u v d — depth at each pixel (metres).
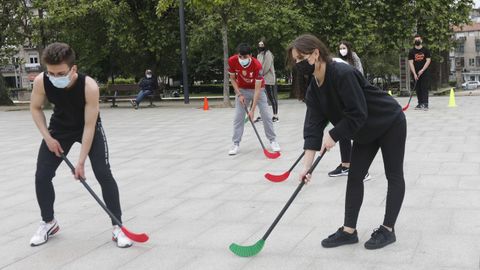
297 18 20.44
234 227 4.34
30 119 15.59
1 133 11.95
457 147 7.29
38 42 20.73
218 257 3.69
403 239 3.82
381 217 4.37
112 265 3.64
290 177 6.04
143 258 3.74
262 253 3.72
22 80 63.25
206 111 15.88
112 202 4.09
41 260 3.81
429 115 11.41
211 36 22.31
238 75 7.51
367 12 20.34
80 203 5.36
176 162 7.35
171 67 25.42
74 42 22.22
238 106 7.60
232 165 6.93
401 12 20.55
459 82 44.50
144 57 23.80
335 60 3.54
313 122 3.75
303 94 3.75
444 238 3.80
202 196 5.40
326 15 20.86
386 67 41.75
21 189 6.15
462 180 5.43
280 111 14.52
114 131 11.38
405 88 22.11
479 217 4.23
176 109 17.38
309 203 4.91
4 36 21.16
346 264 3.44
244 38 22.55
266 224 4.37
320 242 3.87
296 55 3.42
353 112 3.39
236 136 7.69
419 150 7.20
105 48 22.31
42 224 4.21
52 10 19.47
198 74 39.66
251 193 5.40
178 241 4.07
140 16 20.88
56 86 3.71
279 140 8.87
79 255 3.87
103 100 22.98
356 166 3.72
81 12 19.31
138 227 4.46
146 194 5.60
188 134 10.27
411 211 4.47
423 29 20.89
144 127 11.95
